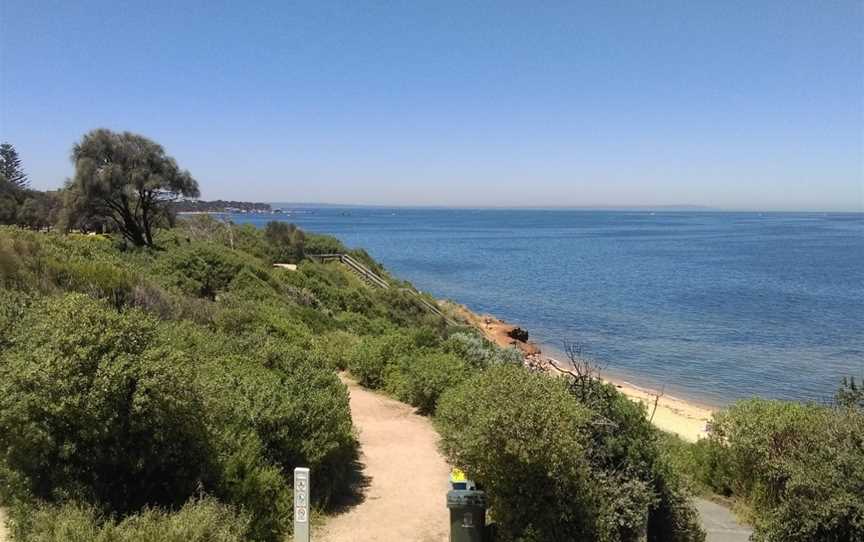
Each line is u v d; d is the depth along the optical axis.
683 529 7.00
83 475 5.67
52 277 14.52
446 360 14.00
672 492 6.98
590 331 41.69
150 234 39.03
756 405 10.93
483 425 6.24
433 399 13.00
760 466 9.17
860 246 119.38
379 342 16.50
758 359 33.00
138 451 5.81
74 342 5.66
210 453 6.39
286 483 7.30
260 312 19.30
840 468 6.80
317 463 7.87
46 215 56.88
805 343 36.88
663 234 172.50
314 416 8.11
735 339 38.25
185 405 5.89
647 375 29.81
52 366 5.51
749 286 63.19
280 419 7.74
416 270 82.25
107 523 5.00
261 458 7.19
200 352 9.48
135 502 5.88
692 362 32.44
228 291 26.69
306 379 9.30
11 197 57.66
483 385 6.96
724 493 10.25
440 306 43.78
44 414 5.48
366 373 15.31
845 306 50.50
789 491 7.07
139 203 38.66
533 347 35.88
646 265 86.00
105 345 5.78
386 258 99.56
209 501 5.85
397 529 7.38
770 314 46.97
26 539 5.20
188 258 27.62
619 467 6.68
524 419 6.06
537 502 6.21
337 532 7.23
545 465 6.02
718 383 28.28
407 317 37.44
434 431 11.69
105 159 37.34
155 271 26.16
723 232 182.38
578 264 88.44
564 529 6.25
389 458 10.02
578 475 6.31
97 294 14.04
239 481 6.59
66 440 5.51
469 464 6.77
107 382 5.49
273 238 52.94
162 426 5.80
